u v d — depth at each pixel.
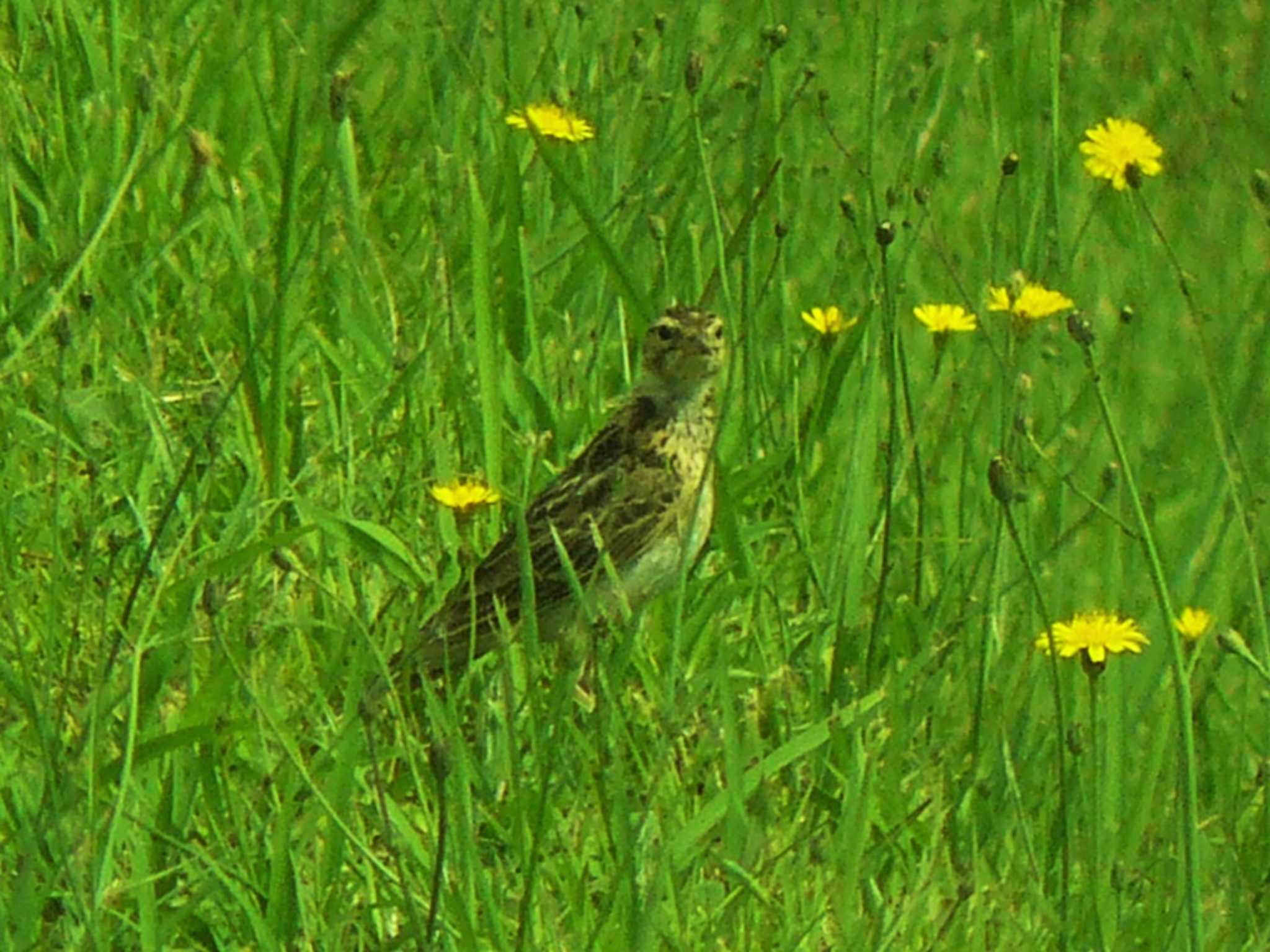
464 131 14.15
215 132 14.05
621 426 10.95
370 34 16.47
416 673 10.24
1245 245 16.47
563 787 9.27
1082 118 17.97
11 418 11.06
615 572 10.40
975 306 14.05
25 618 9.75
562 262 13.59
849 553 10.98
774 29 13.20
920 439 12.43
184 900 8.66
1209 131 16.61
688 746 10.02
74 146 13.23
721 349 10.88
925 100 16.08
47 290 11.82
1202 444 13.36
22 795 8.52
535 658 9.40
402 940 8.25
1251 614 11.72
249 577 10.28
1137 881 9.22
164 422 11.27
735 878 8.62
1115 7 20.47
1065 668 10.24
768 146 15.28
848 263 14.48
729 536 11.02
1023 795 9.71
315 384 12.21
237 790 8.92
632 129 15.30
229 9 15.12
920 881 8.66
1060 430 12.47
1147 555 8.39
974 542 11.52
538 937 8.44
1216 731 10.52
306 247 11.53
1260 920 9.14
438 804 8.06
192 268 12.88
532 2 16.91
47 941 7.99
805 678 10.62
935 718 10.12
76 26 14.00
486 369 11.14
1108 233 16.30
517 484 11.73
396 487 11.06
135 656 8.38
